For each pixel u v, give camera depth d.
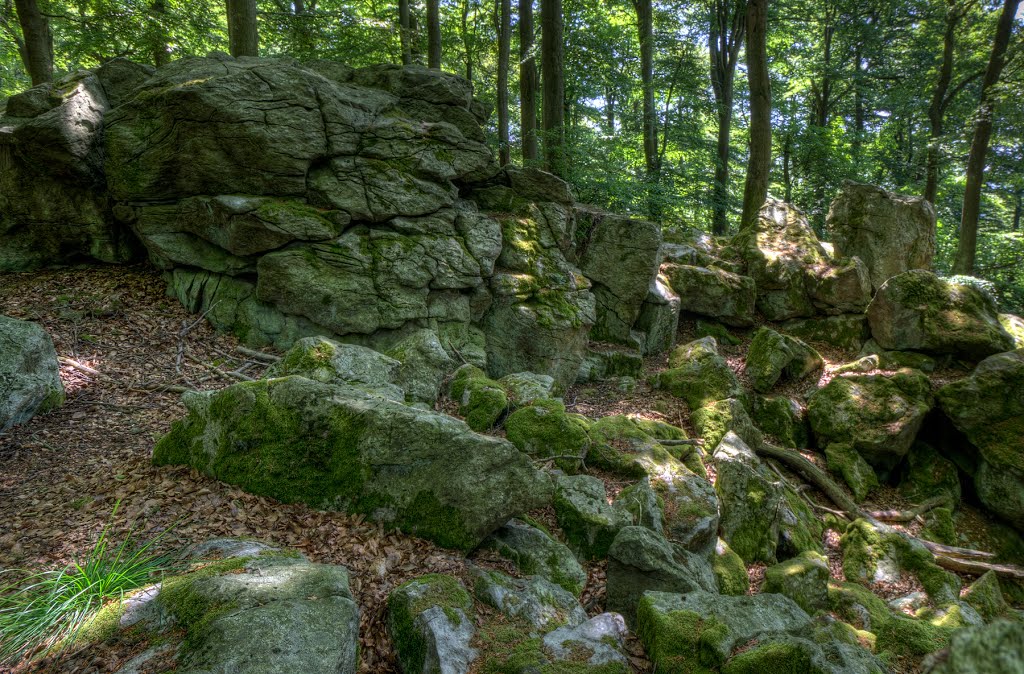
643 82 23.06
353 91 11.87
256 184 10.27
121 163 10.27
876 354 13.07
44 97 10.39
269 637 3.62
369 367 8.51
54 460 6.52
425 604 4.73
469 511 5.80
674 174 21.84
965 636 2.14
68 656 3.71
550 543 6.27
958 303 12.81
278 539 5.46
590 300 12.78
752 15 17.09
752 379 12.52
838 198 16.08
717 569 7.60
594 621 4.85
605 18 26.52
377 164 11.03
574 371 12.30
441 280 10.99
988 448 10.73
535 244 12.61
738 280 14.79
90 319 9.78
